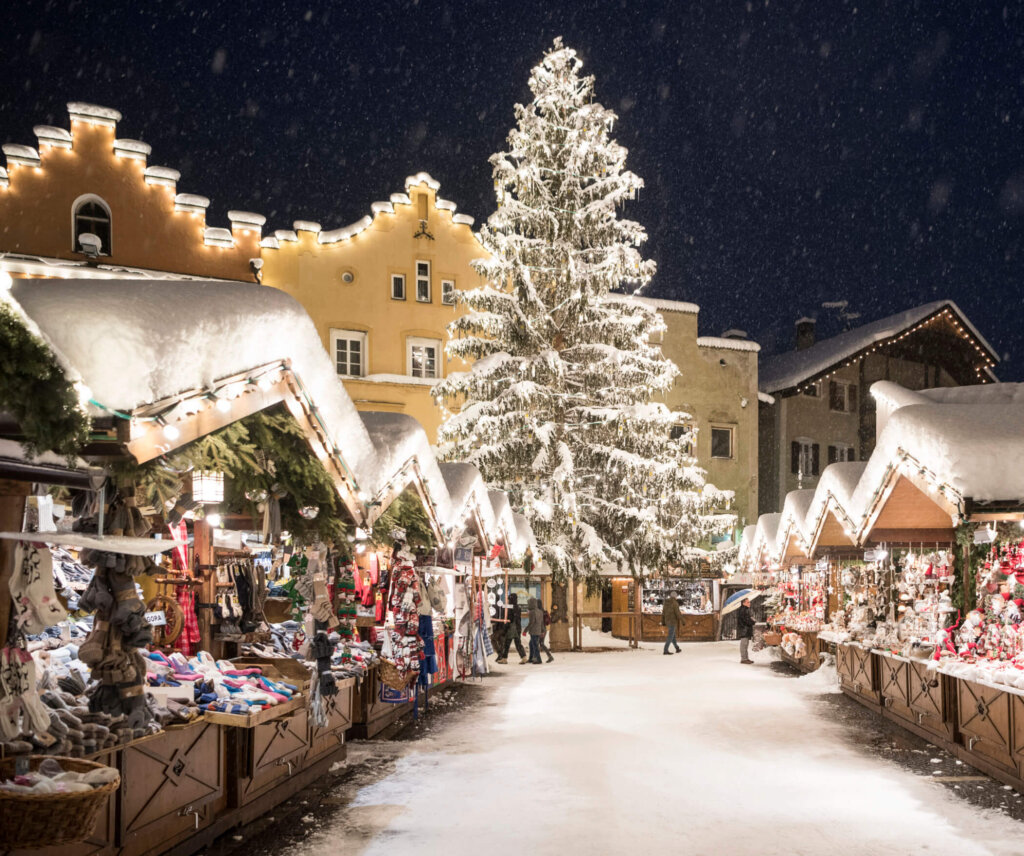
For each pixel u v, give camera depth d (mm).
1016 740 8273
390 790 8391
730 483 36531
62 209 21172
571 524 25609
